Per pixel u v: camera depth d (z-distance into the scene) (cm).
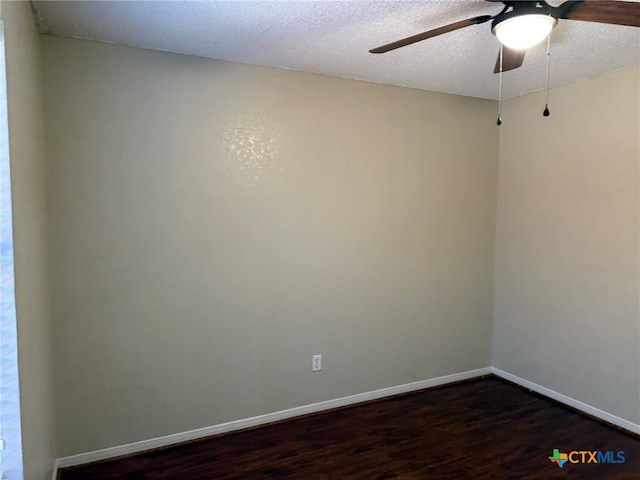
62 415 245
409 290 347
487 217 377
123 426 259
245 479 238
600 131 300
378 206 328
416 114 338
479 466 251
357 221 321
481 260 378
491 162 375
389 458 259
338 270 316
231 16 203
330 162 307
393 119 329
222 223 276
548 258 339
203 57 263
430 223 352
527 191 354
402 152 335
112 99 244
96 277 247
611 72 291
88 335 247
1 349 136
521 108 356
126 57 246
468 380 377
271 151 287
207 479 238
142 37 231
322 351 315
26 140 171
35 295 184
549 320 340
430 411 320
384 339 339
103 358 252
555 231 333
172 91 257
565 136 323
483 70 286
